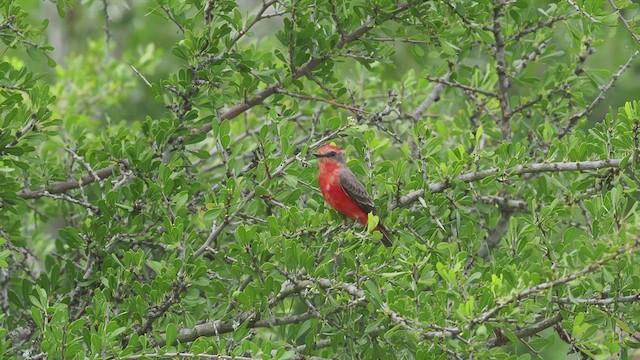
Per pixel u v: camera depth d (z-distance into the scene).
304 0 12.29
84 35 24.03
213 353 10.69
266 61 13.52
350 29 12.77
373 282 10.24
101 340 9.60
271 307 11.01
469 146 13.91
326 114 16.50
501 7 13.75
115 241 12.08
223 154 11.81
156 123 12.59
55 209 15.41
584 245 8.98
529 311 9.30
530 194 14.05
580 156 11.51
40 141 12.16
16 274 14.27
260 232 12.09
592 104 14.03
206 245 11.16
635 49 14.36
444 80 14.60
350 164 12.23
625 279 9.95
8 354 11.53
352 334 10.86
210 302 11.88
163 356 9.79
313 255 10.98
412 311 9.57
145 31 23.92
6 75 13.84
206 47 12.15
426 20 12.45
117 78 19.19
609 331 10.37
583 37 14.25
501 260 10.65
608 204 10.53
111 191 12.15
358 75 17.66
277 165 11.41
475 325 9.09
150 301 11.34
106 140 14.03
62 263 13.36
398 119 16.14
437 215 12.17
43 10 23.25
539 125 14.12
